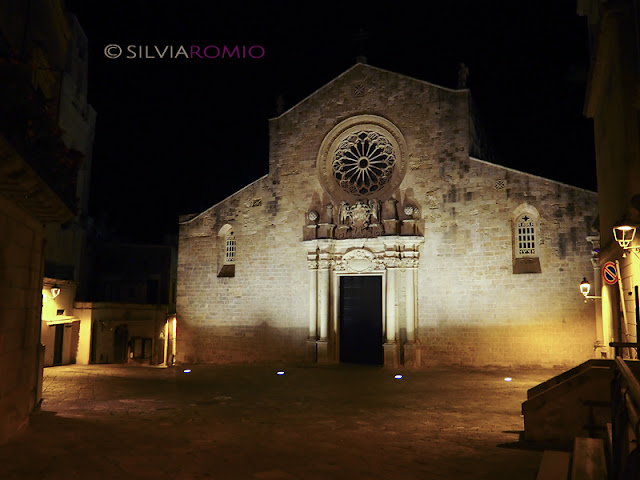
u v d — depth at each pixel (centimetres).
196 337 3083
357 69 2934
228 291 3048
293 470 807
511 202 2517
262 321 2947
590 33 1831
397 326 2662
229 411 1412
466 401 1638
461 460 882
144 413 1348
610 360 1128
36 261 1188
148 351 3725
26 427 1064
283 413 1395
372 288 2838
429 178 2697
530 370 2394
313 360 2788
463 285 2570
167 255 4434
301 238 2916
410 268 2662
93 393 1725
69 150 1194
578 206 2397
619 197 1432
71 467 777
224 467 816
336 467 831
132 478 738
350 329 2856
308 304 2855
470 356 2522
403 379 2233
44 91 1409
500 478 773
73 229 3831
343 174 2898
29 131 937
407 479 768
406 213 2681
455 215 2622
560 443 1000
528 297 2444
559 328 2380
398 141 2791
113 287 4381
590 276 2347
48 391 1744
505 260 2502
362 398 1703
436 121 2717
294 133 3025
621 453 459
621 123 1334
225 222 3117
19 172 869
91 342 3147
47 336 2775
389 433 1130
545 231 2444
